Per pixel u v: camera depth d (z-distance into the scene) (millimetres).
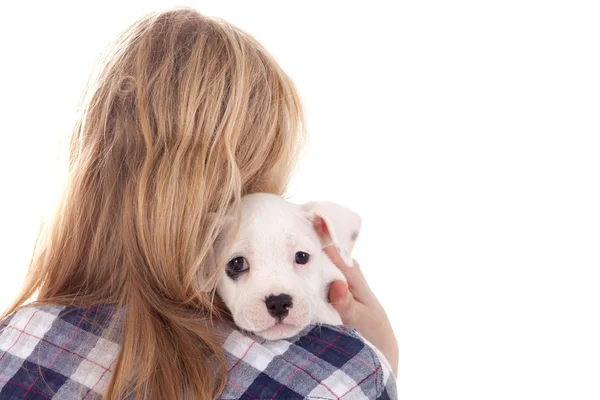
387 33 3586
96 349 1044
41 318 1087
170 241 1035
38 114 3236
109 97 1124
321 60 3629
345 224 1344
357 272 1513
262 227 1201
